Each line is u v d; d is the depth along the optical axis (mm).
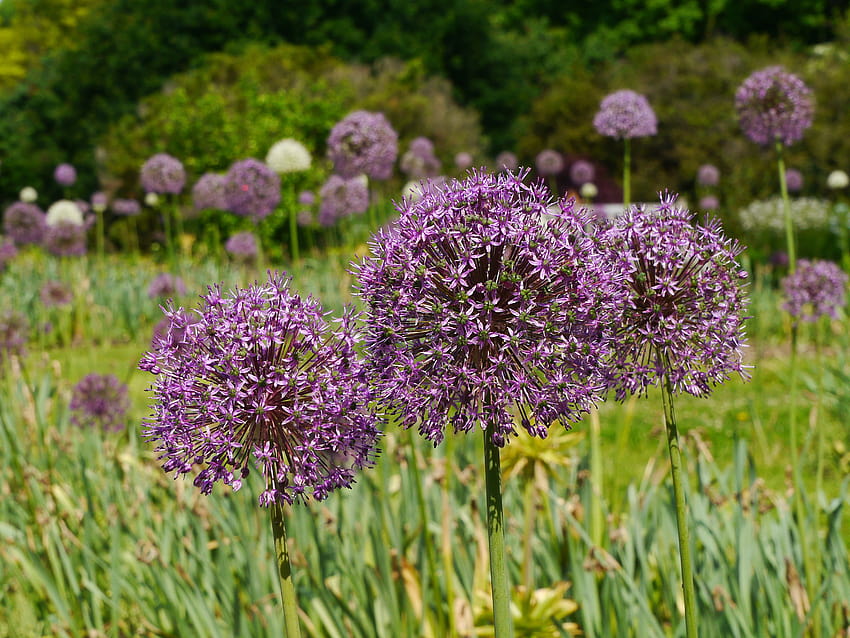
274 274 2426
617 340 2525
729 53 24172
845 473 7375
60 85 35125
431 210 2377
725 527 4590
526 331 2314
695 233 2576
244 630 3844
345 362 2357
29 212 13273
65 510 5488
